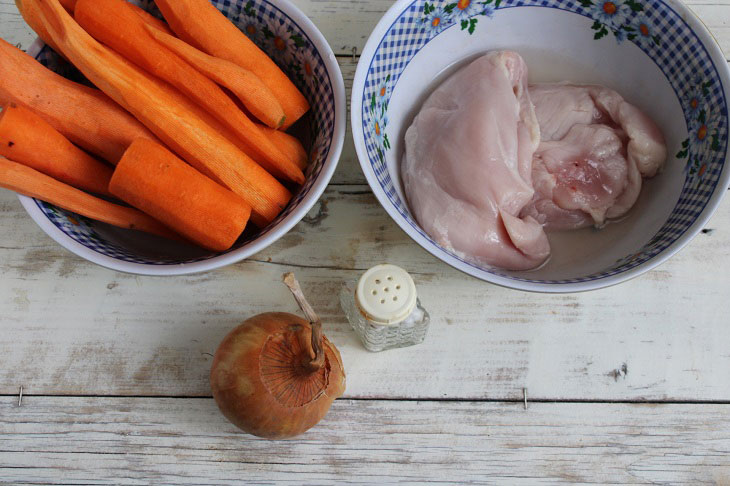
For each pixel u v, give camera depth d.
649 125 0.95
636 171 0.95
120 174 0.79
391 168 0.95
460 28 1.00
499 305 0.97
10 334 0.95
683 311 0.96
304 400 0.80
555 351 0.95
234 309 0.97
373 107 0.92
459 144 0.90
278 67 0.95
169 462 0.91
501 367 0.94
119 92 0.80
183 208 0.81
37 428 0.92
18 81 0.80
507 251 0.90
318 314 0.97
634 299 0.97
